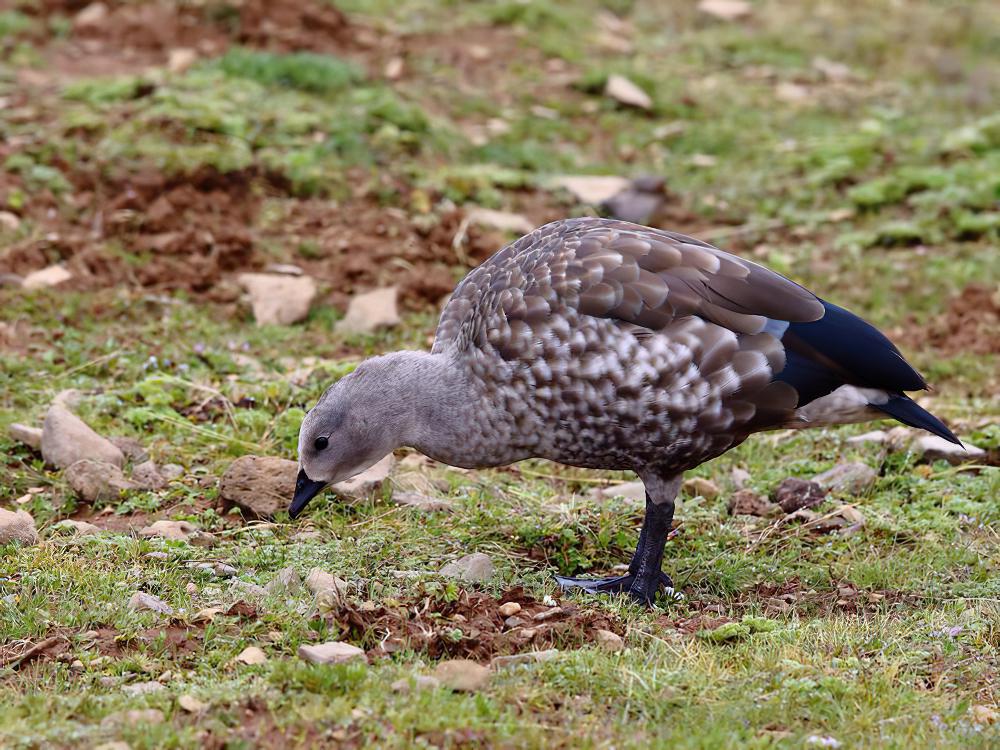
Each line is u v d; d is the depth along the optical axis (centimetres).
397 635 880
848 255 1712
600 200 1808
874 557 1046
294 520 1071
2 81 1958
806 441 1270
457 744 748
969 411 1323
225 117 1797
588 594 973
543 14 2414
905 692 823
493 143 1950
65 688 807
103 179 1666
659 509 988
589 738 754
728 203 1861
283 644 872
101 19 2177
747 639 896
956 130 2061
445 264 1631
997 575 1009
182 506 1104
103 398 1260
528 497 1143
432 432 996
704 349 923
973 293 1568
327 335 1466
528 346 945
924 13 2670
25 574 941
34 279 1484
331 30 2180
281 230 1655
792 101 2225
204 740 741
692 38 2464
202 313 1473
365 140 1867
